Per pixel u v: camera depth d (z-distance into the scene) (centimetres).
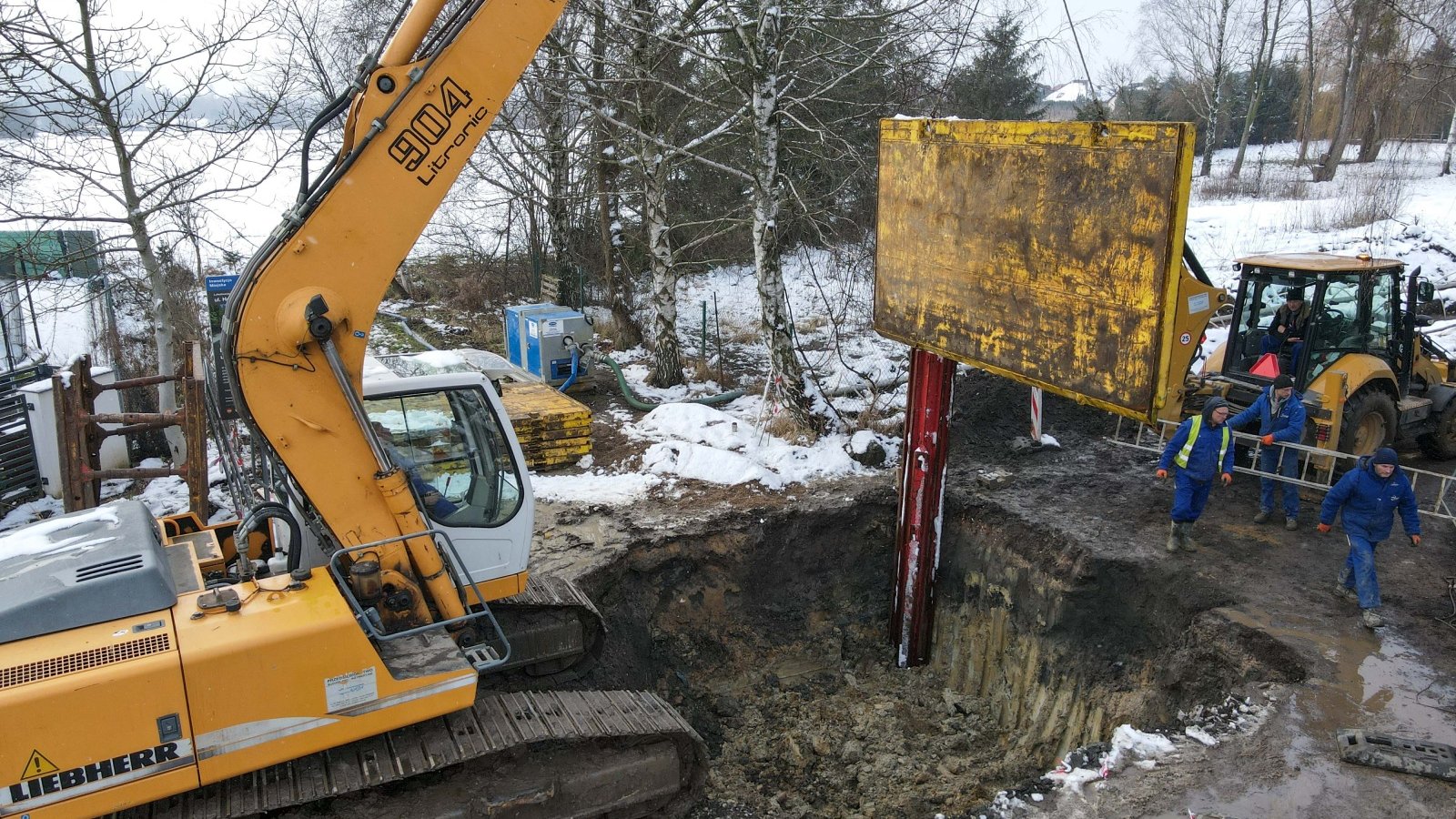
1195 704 757
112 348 1573
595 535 991
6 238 1772
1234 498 1054
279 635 469
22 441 1084
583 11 1409
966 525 1050
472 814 547
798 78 1365
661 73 1498
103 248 1477
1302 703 673
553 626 743
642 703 646
